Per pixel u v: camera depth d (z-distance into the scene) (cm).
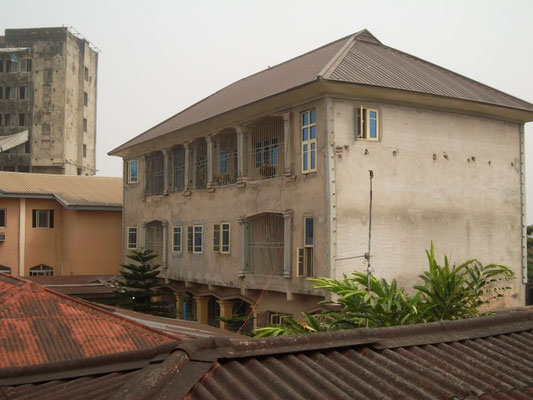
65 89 5525
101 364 615
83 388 538
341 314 1139
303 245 1933
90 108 6034
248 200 2225
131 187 3203
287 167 2008
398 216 1966
